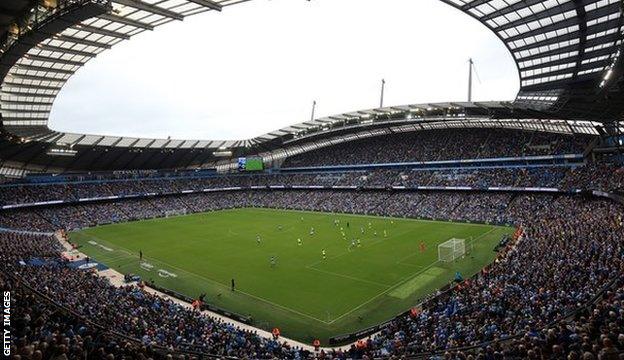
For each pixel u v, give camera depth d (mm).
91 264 52656
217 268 50875
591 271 28109
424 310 32094
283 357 25000
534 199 76000
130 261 54844
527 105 60375
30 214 81938
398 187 98250
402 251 56406
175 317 30469
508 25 40688
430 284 42438
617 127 70500
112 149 94750
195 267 51531
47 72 50312
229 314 35938
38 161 88938
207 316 33969
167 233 74438
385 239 64562
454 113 82938
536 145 85875
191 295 41688
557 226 50594
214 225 82375
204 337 26375
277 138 112688
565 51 42031
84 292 32188
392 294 40188
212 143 109562
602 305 18156
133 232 75750
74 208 90250
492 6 37188
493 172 88000
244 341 26578
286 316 36000
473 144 97312
